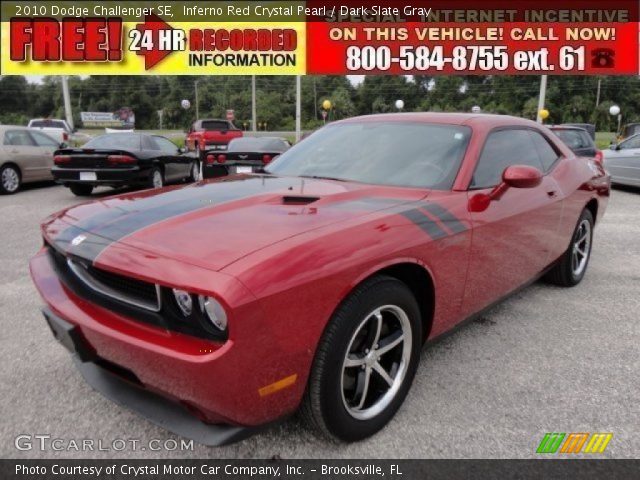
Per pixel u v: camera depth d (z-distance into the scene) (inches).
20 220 294.8
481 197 111.9
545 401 105.2
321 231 82.4
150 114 4003.4
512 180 112.0
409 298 93.7
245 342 69.2
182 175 464.1
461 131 123.2
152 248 77.9
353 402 90.4
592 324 145.5
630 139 458.6
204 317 71.8
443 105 3371.1
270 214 89.7
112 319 81.1
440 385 111.0
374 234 86.4
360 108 3602.4
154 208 94.7
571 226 160.6
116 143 408.8
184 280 70.2
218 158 376.8
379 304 86.3
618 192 460.8
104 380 91.2
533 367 119.6
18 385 108.8
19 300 159.8
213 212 90.7
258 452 88.4
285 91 3725.4
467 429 95.4
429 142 122.6
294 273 73.2
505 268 123.7
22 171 427.2
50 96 3986.2
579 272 179.2
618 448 90.8
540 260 143.6
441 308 103.5
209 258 73.3
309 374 79.2
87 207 101.7
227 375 69.5
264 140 423.2
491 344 131.9
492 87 3272.6
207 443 74.7
